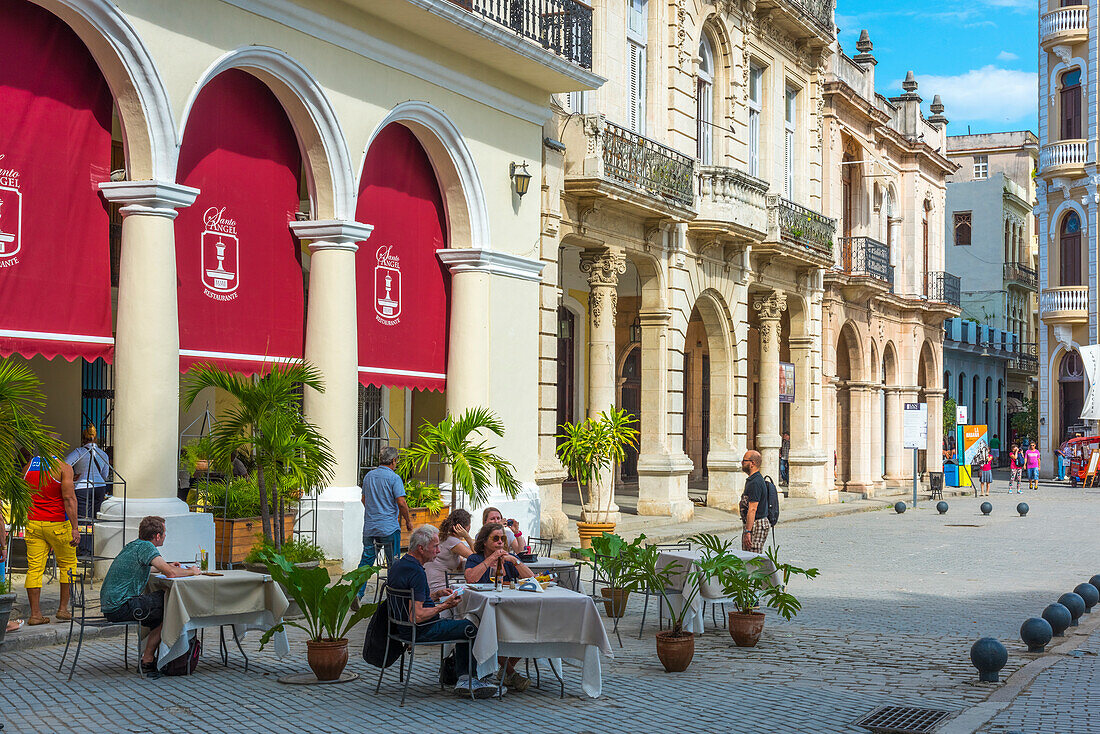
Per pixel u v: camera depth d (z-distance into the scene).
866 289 36.47
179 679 9.19
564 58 18.52
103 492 13.30
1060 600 12.91
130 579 9.30
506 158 18.73
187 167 13.46
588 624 8.96
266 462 12.86
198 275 13.58
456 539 11.04
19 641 10.12
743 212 25.81
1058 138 49.00
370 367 16.44
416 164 17.50
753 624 11.44
